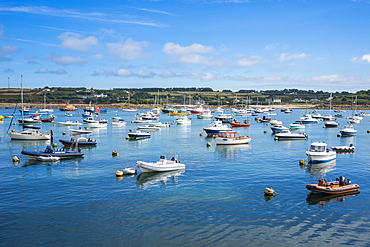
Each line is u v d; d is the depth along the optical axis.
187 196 37.22
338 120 179.12
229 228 28.92
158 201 35.56
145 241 26.52
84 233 27.77
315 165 53.84
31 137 83.06
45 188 40.12
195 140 87.19
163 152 67.00
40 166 52.28
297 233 28.11
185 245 25.95
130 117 191.25
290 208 33.53
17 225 29.22
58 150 60.78
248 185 41.47
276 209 33.25
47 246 25.62
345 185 39.00
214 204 34.59
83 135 98.44
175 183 42.53
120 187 40.72
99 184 42.00
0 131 109.56
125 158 59.94
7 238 26.81
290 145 77.88
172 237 27.20
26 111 195.50
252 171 49.12
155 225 29.41
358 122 157.50
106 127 125.62
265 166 52.81
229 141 77.44
